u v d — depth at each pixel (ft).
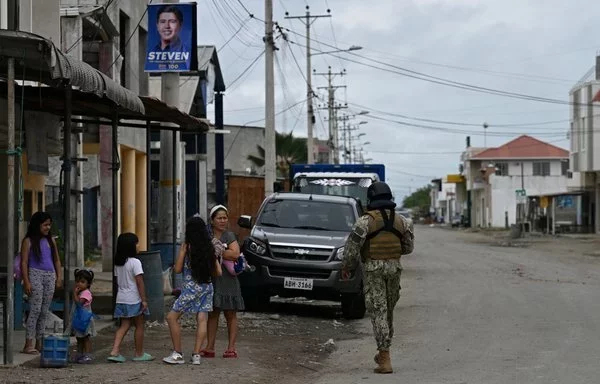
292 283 50.39
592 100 175.83
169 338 40.83
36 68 34.19
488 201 293.84
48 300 35.37
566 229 206.28
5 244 46.75
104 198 77.10
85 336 33.63
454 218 355.15
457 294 65.10
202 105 108.58
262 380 31.53
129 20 83.51
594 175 195.31
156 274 45.32
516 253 126.93
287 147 203.51
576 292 65.51
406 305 58.08
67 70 30.50
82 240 84.02
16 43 29.86
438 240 183.62
